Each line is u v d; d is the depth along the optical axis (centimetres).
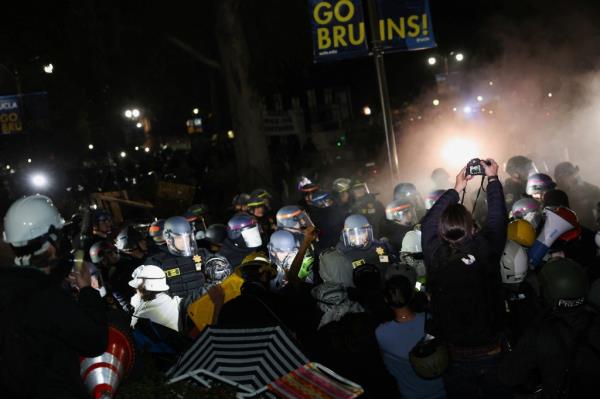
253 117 1944
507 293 525
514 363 396
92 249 858
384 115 1183
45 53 2158
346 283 613
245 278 541
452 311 410
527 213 720
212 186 2095
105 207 1681
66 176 3062
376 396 502
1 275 318
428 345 417
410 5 1134
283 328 425
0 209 2909
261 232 1010
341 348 511
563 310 391
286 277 711
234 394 367
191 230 782
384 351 484
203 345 432
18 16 2072
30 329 312
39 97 3441
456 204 431
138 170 3142
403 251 713
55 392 315
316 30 1133
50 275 332
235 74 1923
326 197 1071
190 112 4419
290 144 2781
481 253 418
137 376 385
